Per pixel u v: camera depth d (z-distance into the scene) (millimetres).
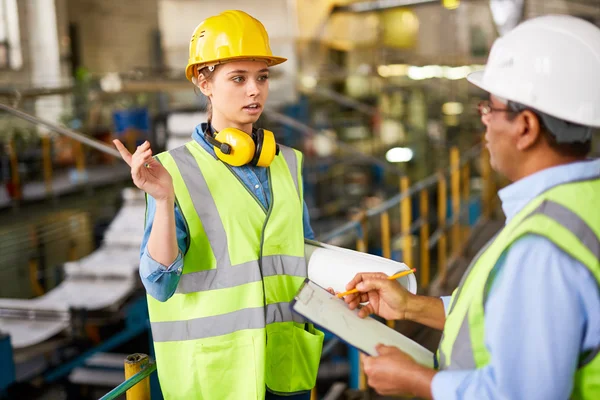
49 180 10570
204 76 1896
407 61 15695
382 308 1774
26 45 13078
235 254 1816
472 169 14469
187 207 1788
